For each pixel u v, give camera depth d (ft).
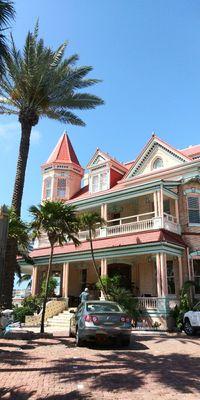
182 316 65.10
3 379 24.30
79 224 69.00
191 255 78.54
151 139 97.50
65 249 94.12
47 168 119.34
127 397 20.57
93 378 25.03
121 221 95.55
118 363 30.99
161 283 71.00
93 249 85.56
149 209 90.58
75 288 101.60
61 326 74.69
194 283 73.15
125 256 82.28
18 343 43.11
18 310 83.71
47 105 71.51
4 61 39.09
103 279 74.84
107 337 40.19
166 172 90.17
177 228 80.94
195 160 85.25
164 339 50.34
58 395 20.76
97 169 108.99
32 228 63.16
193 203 83.66
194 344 44.86
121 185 100.48
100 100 74.38
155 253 74.49
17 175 66.33
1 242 30.53
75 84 72.79
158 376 25.93
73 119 75.97
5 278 56.90
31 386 22.63
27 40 67.51
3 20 35.27
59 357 33.53
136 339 50.44
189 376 26.09
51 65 69.67
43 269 103.96
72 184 116.78
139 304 71.82
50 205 61.72
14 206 64.39
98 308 43.86
